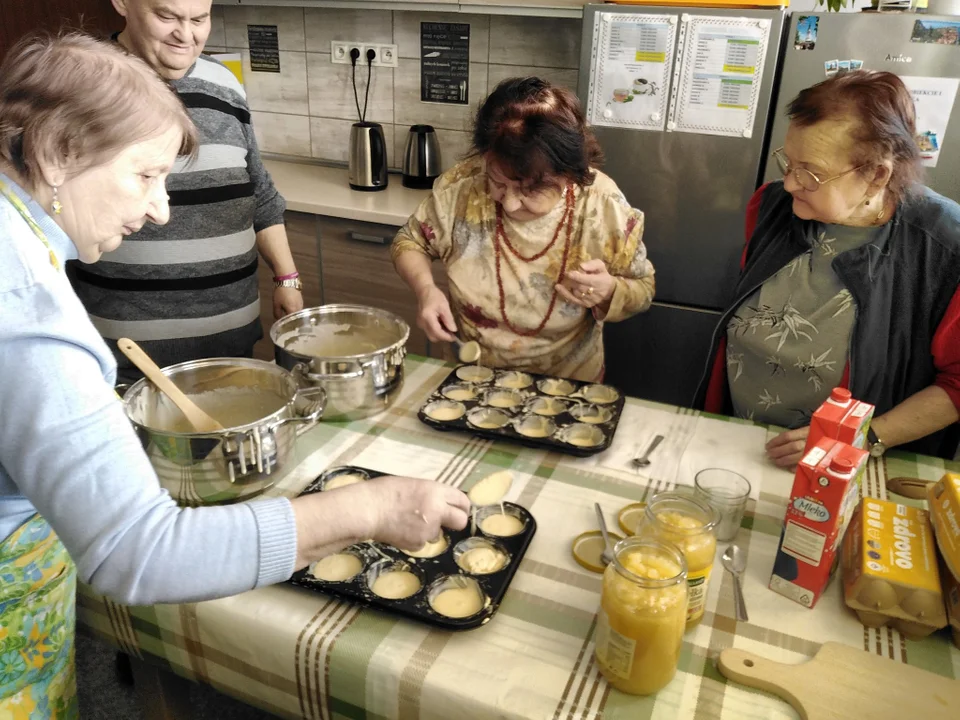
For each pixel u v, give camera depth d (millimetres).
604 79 2201
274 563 723
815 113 1181
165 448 976
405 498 797
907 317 1287
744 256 1546
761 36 2016
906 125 1165
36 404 645
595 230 1548
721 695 797
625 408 1398
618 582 772
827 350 1364
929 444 1378
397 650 839
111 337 1645
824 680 793
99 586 688
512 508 1066
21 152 688
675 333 2383
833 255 1331
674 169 2223
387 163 2953
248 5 3072
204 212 1592
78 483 657
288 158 3285
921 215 1252
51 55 682
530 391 1407
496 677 807
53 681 966
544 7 2311
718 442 1290
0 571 830
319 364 1238
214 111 1575
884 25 1947
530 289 1609
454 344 1592
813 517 878
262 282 2859
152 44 1411
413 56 2881
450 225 1658
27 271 678
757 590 954
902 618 872
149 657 1007
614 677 790
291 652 866
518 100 1392
